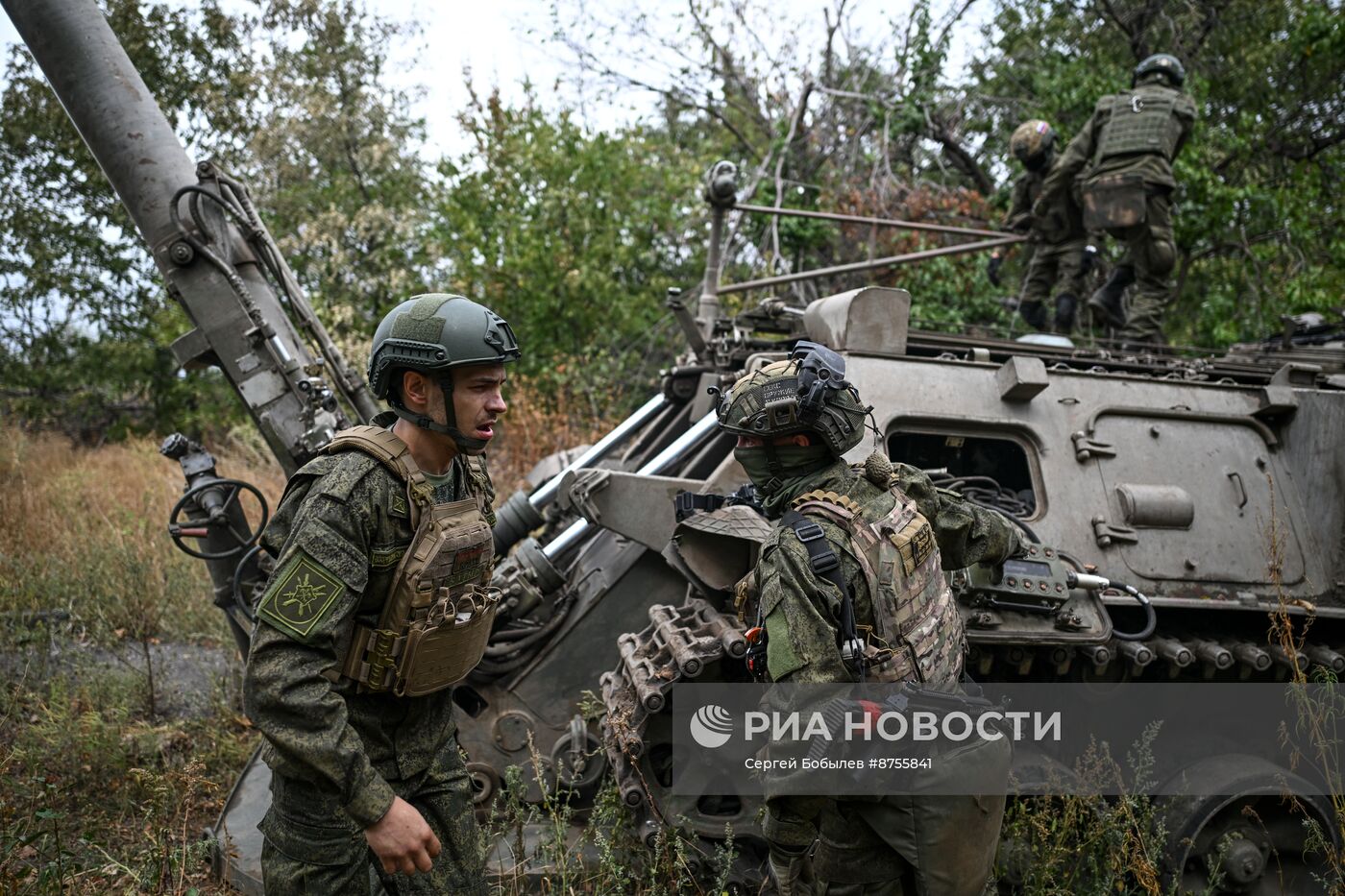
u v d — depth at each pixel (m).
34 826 3.98
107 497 8.81
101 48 4.49
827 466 2.78
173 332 15.57
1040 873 3.50
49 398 16.58
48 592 6.46
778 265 11.57
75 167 16.02
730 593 3.69
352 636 2.34
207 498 4.34
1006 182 12.23
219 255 4.50
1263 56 12.40
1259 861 3.81
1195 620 4.11
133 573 6.32
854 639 2.48
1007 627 3.54
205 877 3.89
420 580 2.30
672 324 12.84
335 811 2.37
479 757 4.00
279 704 2.14
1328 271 11.91
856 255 11.84
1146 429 4.21
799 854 2.78
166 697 5.52
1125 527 3.99
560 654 4.07
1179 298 12.63
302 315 4.70
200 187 4.37
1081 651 3.80
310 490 2.28
